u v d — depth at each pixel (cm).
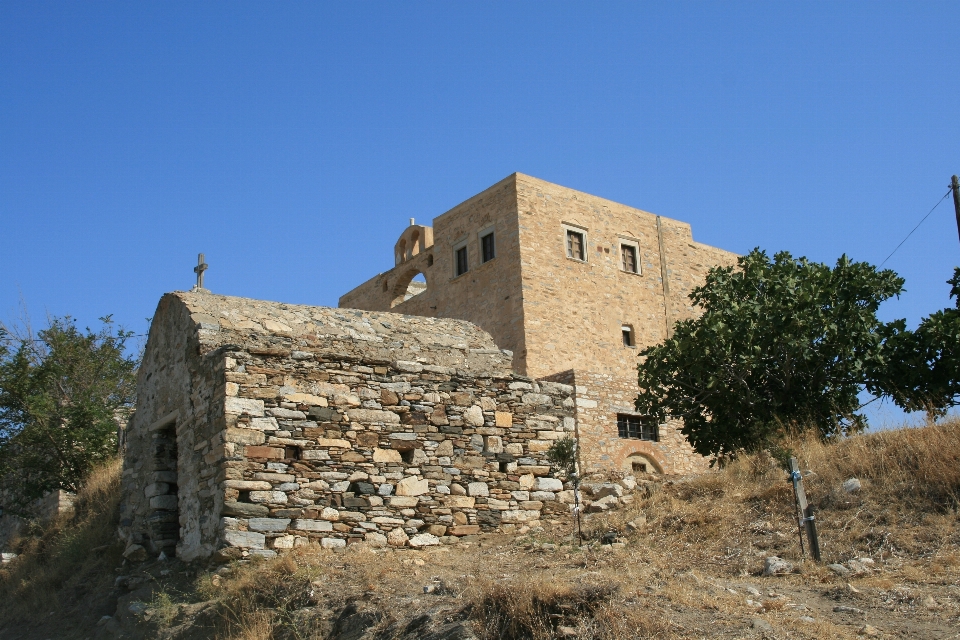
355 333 1795
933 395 1858
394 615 1057
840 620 955
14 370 2486
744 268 2189
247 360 1469
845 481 1397
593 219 3575
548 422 1712
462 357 1881
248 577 1312
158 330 1808
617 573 1147
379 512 1493
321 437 1484
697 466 2803
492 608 962
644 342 3584
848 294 2034
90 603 1598
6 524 2716
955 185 2267
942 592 1018
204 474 1488
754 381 2042
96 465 2341
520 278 3288
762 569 1179
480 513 1583
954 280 2019
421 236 3978
